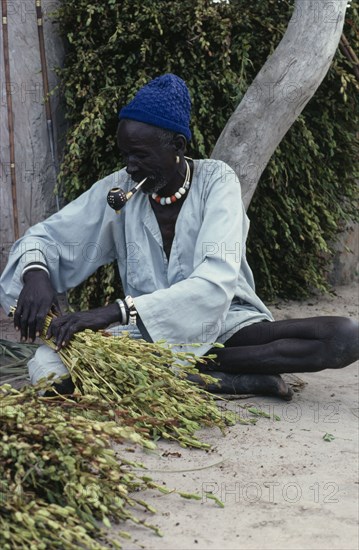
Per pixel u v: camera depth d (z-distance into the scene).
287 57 5.49
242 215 4.26
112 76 6.02
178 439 3.64
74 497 2.94
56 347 3.81
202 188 4.23
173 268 4.25
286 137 6.39
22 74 6.08
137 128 3.96
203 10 5.91
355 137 6.77
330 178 6.63
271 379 4.29
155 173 4.04
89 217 4.37
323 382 4.79
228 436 3.85
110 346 3.71
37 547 2.66
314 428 4.00
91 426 3.04
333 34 5.48
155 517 3.08
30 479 2.95
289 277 6.88
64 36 6.20
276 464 3.58
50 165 6.22
